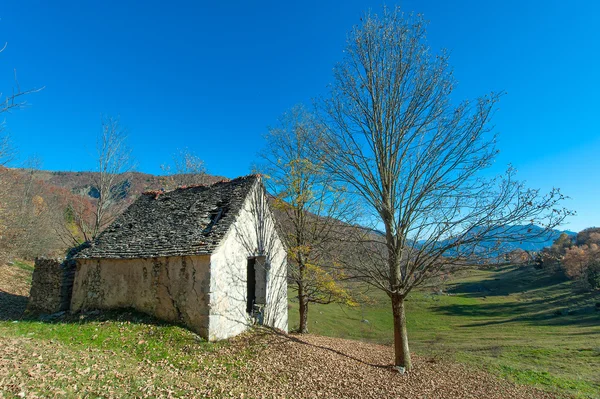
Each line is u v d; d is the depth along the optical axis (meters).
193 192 15.86
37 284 14.66
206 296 10.65
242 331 12.04
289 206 16.16
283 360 9.94
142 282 12.07
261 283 14.27
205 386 7.47
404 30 10.17
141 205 16.70
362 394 8.41
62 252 30.41
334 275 14.08
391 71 10.27
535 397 9.75
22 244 26.25
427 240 9.55
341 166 10.85
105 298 12.80
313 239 16.14
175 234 12.75
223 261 11.47
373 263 10.52
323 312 28.11
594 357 15.72
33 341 8.71
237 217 12.56
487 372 12.01
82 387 6.05
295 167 15.91
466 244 8.60
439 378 10.55
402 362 10.73
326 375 9.32
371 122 10.63
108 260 13.04
